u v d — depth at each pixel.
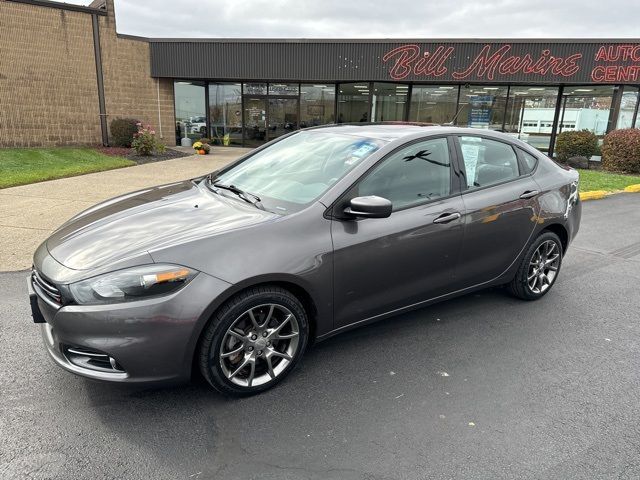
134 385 2.63
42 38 15.82
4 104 15.40
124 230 3.02
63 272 2.69
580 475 2.41
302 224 3.03
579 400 3.05
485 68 17.30
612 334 3.97
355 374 3.28
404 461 2.48
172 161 15.25
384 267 3.34
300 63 18.39
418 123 4.34
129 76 18.19
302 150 3.89
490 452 2.56
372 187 3.33
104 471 2.37
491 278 4.14
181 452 2.51
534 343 3.78
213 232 2.86
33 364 3.27
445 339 3.81
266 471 2.40
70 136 16.89
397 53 17.70
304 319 3.10
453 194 3.75
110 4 17.17
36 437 2.58
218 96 20.34
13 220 7.00
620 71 16.34
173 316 2.59
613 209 9.58
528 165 4.39
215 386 2.85
